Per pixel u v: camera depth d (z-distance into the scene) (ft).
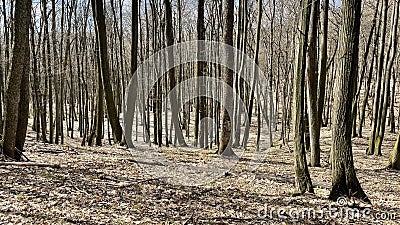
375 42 66.90
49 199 21.12
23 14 28.58
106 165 33.88
